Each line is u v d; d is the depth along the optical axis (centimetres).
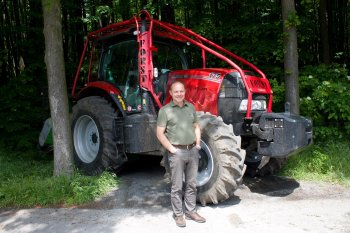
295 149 430
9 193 460
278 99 664
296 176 542
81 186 475
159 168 616
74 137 582
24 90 748
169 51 582
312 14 866
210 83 487
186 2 823
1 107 745
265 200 453
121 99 537
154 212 417
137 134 496
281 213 407
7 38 888
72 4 880
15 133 755
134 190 492
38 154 724
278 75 718
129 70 545
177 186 378
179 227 374
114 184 509
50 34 500
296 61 619
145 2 902
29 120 760
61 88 509
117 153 529
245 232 358
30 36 837
